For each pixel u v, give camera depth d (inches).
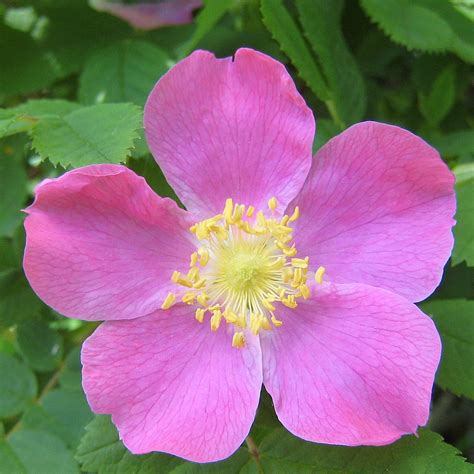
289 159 4.1
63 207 3.9
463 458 3.9
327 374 4.0
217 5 5.1
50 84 6.2
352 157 4.0
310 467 4.1
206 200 4.2
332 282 4.1
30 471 4.8
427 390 3.7
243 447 4.2
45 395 5.2
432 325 3.8
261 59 3.9
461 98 6.2
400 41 5.4
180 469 4.1
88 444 4.2
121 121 4.4
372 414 3.8
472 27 5.6
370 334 3.9
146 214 4.1
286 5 5.7
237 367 4.1
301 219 4.2
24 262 3.8
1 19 6.2
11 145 5.8
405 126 6.3
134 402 3.9
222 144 4.1
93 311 4.0
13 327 5.5
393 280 4.0
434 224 4.0
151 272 4.1
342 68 5.5
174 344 4.1
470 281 5.3
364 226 4.1
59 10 6.2
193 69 4.0
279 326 4.2
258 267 4.4
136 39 6.1
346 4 6.0
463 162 5.4
